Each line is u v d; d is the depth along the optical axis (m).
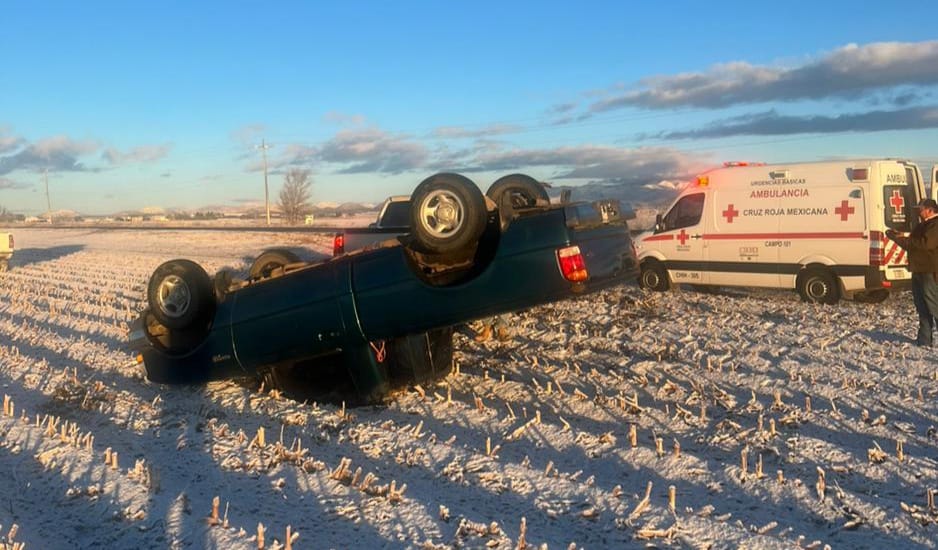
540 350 10.66
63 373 10.27
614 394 8.48
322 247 33.12
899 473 5.88
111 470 6.19
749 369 9.29
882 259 13.78
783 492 5.53
